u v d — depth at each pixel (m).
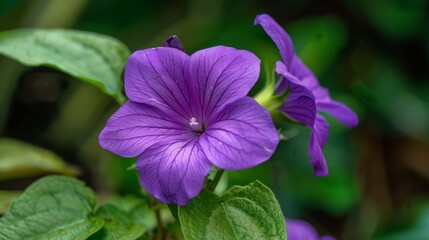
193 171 0.23
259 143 0.23
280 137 0.25
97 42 0.30
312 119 0.25
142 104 0.25
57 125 0.47
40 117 0.48
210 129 0.24
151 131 0.25
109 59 0.30
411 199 0.48
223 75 0.24
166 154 0.24
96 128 0.46
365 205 0.49
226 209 0.24
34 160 0.33
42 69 0.48
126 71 0.25
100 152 0.45
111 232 0.26
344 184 0.48
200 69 0.25
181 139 0.25
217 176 0.25
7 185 0.43
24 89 0.48
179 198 0.23
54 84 0.48
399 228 0.45
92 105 0.47
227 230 0.24
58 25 0.45
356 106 0.49
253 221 0.24
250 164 0.23
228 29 0.49
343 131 0.48
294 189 0.47
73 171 0.34
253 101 0.23
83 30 0.49
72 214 0.26
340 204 0.47
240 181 0.40
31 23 0.45
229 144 0.23
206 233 0.24
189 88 0.25
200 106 0.25
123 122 0.24
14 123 0.47
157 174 0.24
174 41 0.25
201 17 0.49
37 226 0.26
